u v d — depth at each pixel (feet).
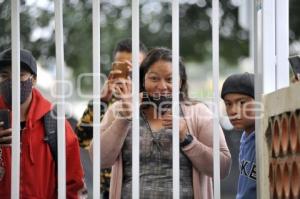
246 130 25.52
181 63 25.14
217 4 22.47
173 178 22.31
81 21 68.90
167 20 73.46
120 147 24.71
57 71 22.26
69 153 24.84
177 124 22.30
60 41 22.22
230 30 75.61
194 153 24.34
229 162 24.91
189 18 74.64
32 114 24.91
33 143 24.79
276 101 21.54
